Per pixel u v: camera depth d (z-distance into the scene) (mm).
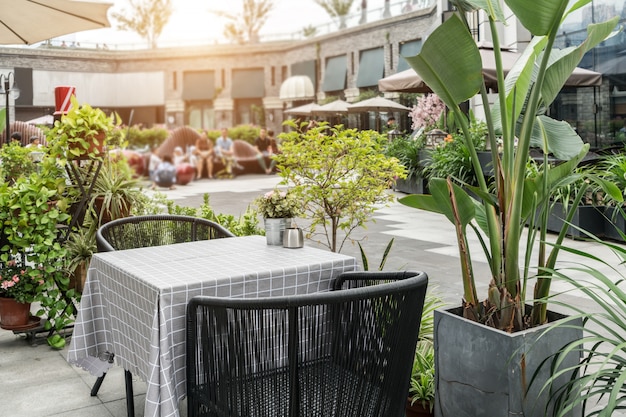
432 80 2363
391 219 10461
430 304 3742
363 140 4277
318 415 2059
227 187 18094
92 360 3121
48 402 3203
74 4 3545
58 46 41312
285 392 2064
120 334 2709
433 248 7668
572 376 2404
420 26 30859
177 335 2322
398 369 2182
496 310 2457
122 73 44531
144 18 45062
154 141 25312
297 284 2621
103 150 4832
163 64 45281
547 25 2203
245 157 23953
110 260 2818
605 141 12070
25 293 4062
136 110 44969
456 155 11273
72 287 4516
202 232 3871
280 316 2051
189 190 17078
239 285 2463
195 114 45875
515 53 9883
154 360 2262
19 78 39500
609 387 2104
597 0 12023
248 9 46156
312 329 2051
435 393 2625
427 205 2623
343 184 4273
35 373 3621
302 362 2049
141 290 2430
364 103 19859
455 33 2197
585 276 5816
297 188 4273
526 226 9055
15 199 4043
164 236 3914
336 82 37625
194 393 2230
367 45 34844
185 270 2570
